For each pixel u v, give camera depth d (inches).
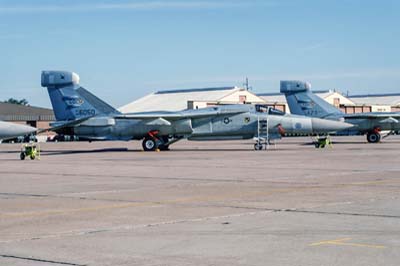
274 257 388.2
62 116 1942.7
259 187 795.4
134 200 679.1
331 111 2529.5
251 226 499.2
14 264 379.6
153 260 385.4
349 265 364.5
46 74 1936.5
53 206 639.8
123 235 468.4
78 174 1038.4
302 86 2551.7
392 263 368.2
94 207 626.5
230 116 1904.5
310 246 418.6
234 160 1360.7
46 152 1934.1
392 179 880.9
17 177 994.1
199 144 2704.2
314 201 647.1
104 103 1936.5
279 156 1499.8
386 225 495.5
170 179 925.2
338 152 1669.5
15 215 577.9
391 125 2465.6
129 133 1929.1
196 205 629.0
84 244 436.1
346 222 512.1
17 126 1627.7
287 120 1903.3
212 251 407.8
